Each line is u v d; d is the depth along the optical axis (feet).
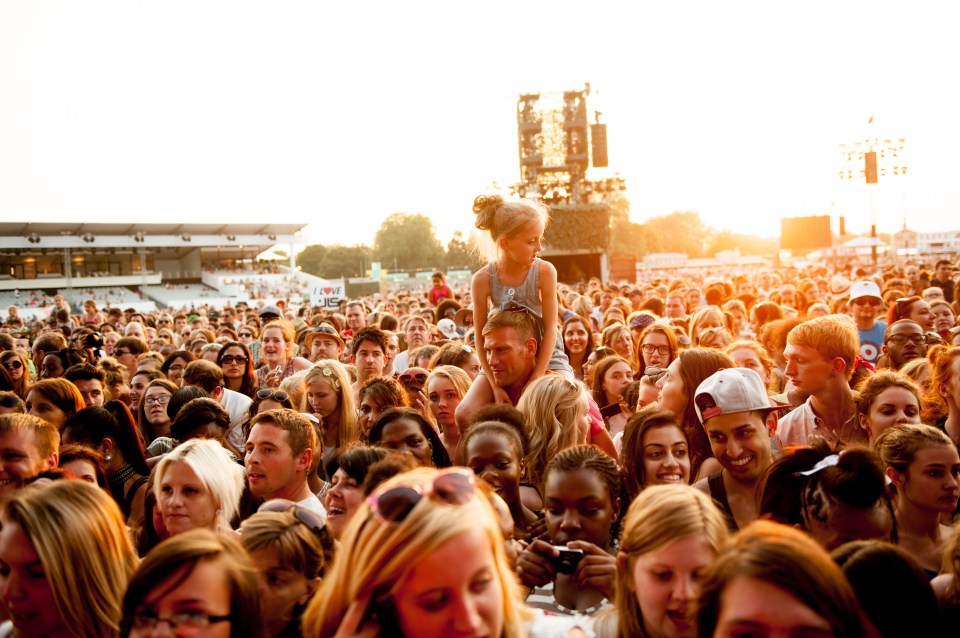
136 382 25.77
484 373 15.48
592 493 10.34
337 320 44.11
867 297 27.30
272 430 14.07
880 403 13.87
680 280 57.52
